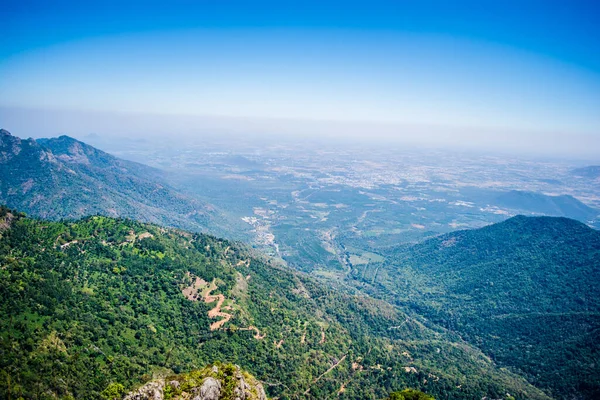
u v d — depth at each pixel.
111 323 104.00
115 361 90.12
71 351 86.44
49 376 76.00
